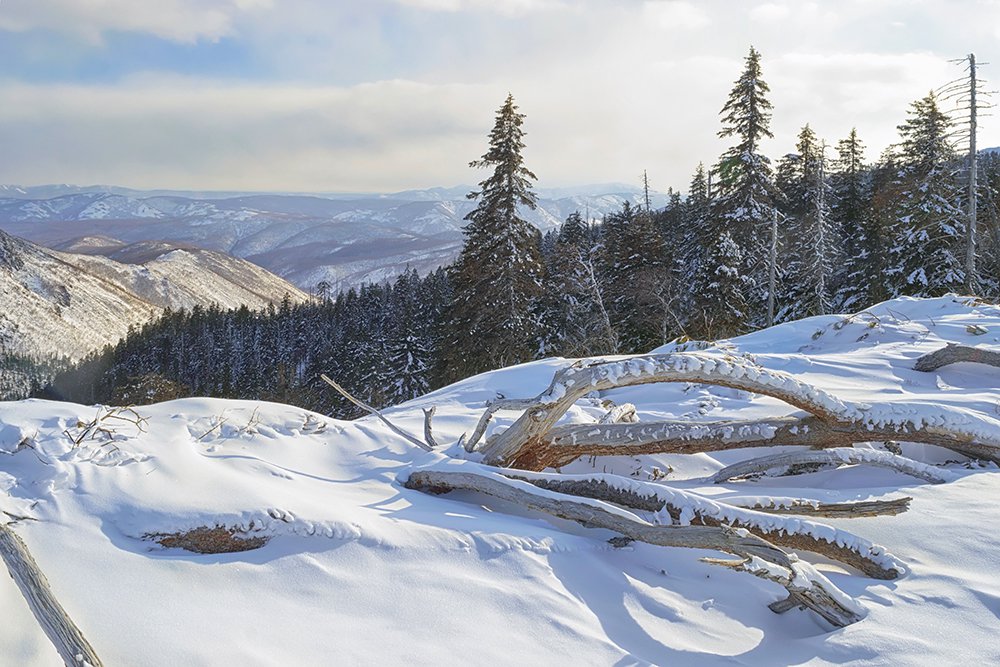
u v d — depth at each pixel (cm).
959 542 404
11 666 262
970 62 2106
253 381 6694
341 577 353
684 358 542
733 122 2748
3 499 380
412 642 304
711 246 2655
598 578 385
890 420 562
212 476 436
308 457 545
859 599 356
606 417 636
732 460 615
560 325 2978
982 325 1047
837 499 489
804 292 2991
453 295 2767
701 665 315
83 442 464
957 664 287
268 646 291
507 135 2477
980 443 554
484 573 371
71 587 318
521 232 2509
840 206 3588
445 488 508
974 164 2178
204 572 348
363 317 7731
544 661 300
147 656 275
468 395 915
